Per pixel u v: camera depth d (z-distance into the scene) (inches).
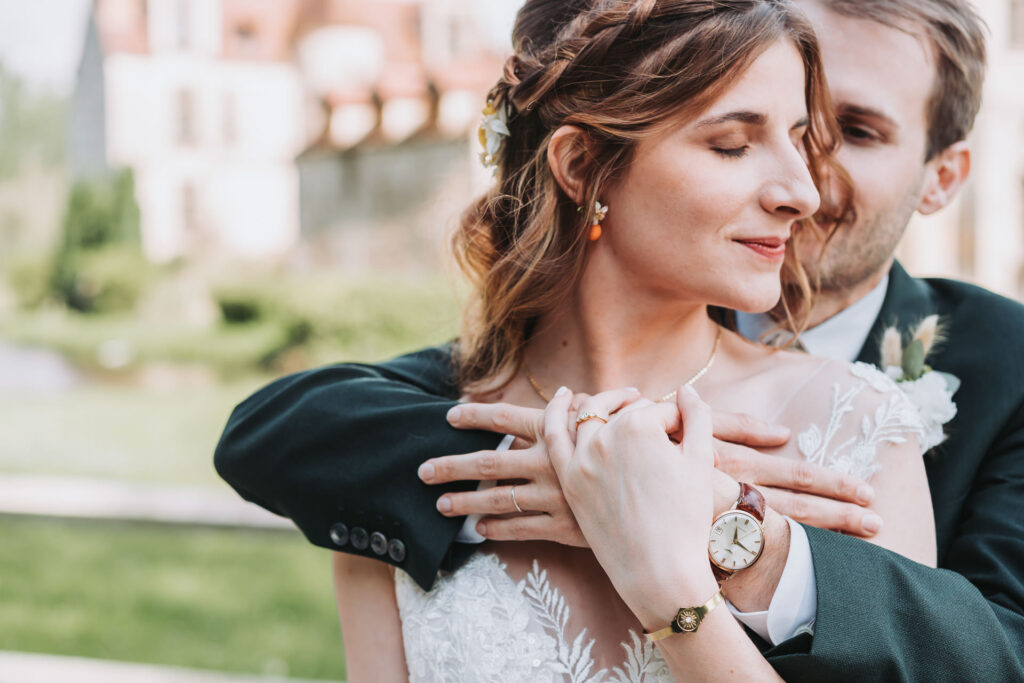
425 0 894.4
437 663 50.3
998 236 409.1
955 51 59.9
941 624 42.1
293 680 163.8
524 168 53.7
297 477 51.9
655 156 47.1
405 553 49.9
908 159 59.7
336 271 857.5
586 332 53.5
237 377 644.1
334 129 917.2
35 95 1146.7
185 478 373.7
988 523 52.5
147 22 986.1
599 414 46.8
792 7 47.5
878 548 44.1
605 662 48.6
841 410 49.6
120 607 207.0
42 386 607.8
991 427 55.6
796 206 46.1
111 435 454.6
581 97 49.6
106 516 254.7
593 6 50.7
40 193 1124.5
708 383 53.1
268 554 241.8
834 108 59.1
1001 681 42.2
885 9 58.2
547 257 52.8
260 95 981.8
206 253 938.1
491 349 58.3
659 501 42.4
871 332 62.2
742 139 46.6
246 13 982.4
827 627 41.3
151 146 968.9
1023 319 58.9
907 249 414.9
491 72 824.9
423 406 52.2
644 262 48.9
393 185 841.5
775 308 63.5
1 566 231.3
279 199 970.7
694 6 47.0
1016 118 408.2
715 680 41.0
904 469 48.4
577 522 46.9
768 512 44.0
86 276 866.1
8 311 887.7
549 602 49.5
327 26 933.8
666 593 41.2
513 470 48.1
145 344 719.7
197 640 190.1
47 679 145.6
